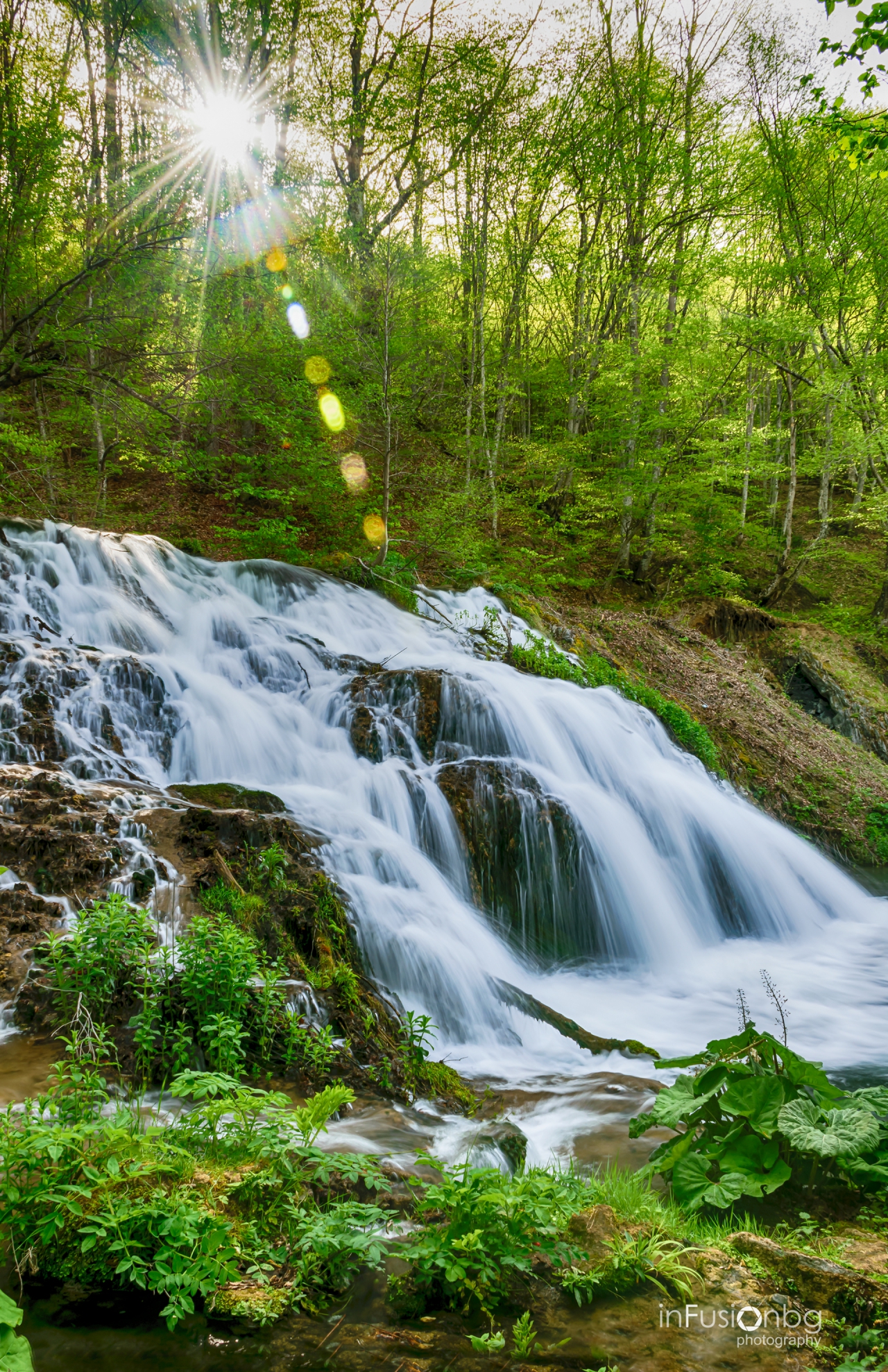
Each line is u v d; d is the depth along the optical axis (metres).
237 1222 3.09
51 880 5.84
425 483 18.48
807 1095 4.07
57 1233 2.94
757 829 12.77
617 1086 5.66
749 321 20.72
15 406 16.53
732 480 23.95
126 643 10.73
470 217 21.80
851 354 22.84
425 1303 2.90
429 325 17.55
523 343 26.36
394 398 16.94
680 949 9.92
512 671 13.36
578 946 9.45
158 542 13.00
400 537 17.81
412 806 9.13
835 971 9.63
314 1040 5.11
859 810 16.12
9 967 5.10
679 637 19.80
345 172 21.69
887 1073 6.75
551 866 9.61
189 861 6.39
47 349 12.63
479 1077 5.93
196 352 13.75
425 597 15.76
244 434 18.38
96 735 8.58
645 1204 3.65
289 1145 3.44
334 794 9.03
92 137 19.20
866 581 26.64
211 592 12.80
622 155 21.98
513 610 16.42
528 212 22.69
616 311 24.22
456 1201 3.12
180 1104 4.23
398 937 7.00
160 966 5.07
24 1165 3.08
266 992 4.99
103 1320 2.73
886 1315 2.87
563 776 11.20
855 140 8.78
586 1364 2.64
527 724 11.45
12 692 8.39
